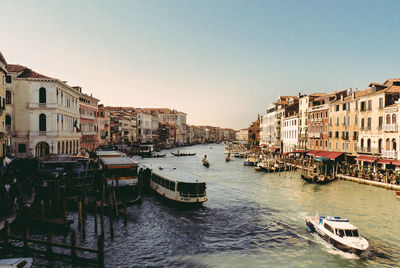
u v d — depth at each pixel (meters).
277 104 79.00
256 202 27.78
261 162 55.34
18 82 39.22
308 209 25.19
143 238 18.45
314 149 54.12
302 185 36.47
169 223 21.33
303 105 59.31
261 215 23.58
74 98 50.91
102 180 24.80
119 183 27.08
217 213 24.03
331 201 27.75
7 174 24.67
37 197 22.33
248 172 50.41
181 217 22.73
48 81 39.84
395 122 34.72
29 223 18.14
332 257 16.17
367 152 38.62
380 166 36.81
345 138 44.47
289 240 18.53
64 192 21.41
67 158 30.72
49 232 14.45
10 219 17.61
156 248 17.11
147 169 32.25
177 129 163.38
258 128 115.31
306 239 18.67
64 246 13.95
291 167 51.75
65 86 44.34
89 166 36.22
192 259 15.85
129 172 27.62
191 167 58.62
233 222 21.83
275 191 32.91
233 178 43.16
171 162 69.19
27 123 39.47
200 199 24.70
